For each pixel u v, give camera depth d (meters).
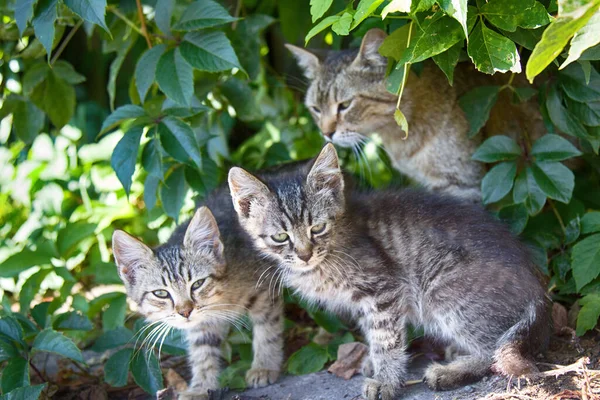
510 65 1.10
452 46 1.15
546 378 1.11
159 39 1.31
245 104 1.41
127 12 1.36
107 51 1.39
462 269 1.17
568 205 1.27
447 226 1.19
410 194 1.24
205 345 1.24
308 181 1.20
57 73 1.38
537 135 1.33
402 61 1.13
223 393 1.20
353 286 1.19
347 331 1.28
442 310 1.18
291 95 1.58
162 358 1.30
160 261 1.21
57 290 1.43
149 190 1.31
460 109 1.32
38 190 1.53
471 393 1.13
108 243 1.46
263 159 1.48
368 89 1.33
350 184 1.31
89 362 1.30
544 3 1.18
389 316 1.18
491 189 1.23
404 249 1.19
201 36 1.23
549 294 1.22
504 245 1.18
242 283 1.23
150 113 1.26
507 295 1.15
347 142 1.36
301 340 1.31
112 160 1.23
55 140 1.58
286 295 1.29
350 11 1.14
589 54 1.13
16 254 1.34
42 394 1.22
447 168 1.33
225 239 1.24
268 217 1.20
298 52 1.39
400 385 1.16
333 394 1.18
